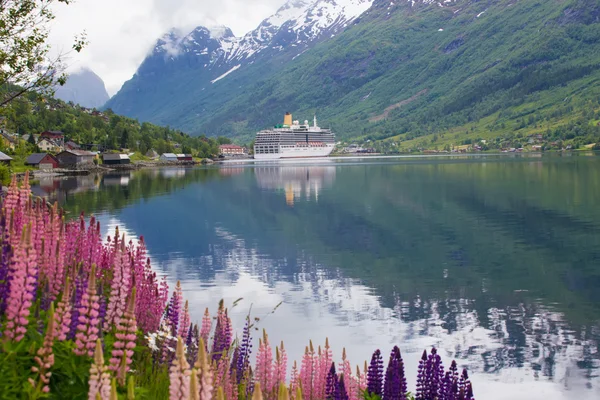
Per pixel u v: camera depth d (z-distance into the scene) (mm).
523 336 35094
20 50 32312
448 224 76188
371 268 52500
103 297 13930
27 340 11867
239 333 34125
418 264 54000
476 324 37094
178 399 9359
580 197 99812
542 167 185500
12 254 13359
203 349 9117
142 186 144000
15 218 17312
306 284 46781
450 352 32719
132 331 12266
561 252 58125
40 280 15305
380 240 66188
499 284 46750
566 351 32719
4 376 10773
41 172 186875
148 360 14914
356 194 116875
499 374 29844
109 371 11859
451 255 57688
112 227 75625
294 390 16094
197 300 41625
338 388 16641
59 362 11586
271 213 91125
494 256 56969
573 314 39000
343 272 50844
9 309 11492
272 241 66062
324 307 40438
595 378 29328
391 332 35594
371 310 39844
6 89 35156
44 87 33781
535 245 61688
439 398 16688
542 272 50500
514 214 83125
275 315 38469
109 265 19344
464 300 42312
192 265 53344
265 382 16750
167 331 16250
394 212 89062
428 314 39188
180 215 88188
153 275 18031
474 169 186500
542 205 91562
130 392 9453
